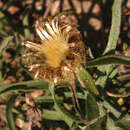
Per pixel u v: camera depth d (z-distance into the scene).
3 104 0.17
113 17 0.12
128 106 0.17
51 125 0.16
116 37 0.12
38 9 0.22
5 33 0.19
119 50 0.17
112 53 0.12
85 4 0.21
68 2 0.22
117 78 0.15
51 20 0.13
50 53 0.12
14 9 0.22
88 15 0.21
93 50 0.17
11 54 0.21
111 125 0.13
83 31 0.20
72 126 0.13
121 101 0.16
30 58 0.13
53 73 0.12
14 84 0.13
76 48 0.12
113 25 0.12
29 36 0.17
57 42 0.12
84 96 0.14
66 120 0.13
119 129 0.13
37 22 0.14
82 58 0.12
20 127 0.17
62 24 0.13
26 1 0.22
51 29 0.13
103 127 0.13
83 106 0.15
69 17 0.21
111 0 0.21
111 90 0.15
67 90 0.15
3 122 0.18
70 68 0.12
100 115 0.13
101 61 0.11
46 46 0.12
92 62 0.11
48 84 0.13
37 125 0.16
